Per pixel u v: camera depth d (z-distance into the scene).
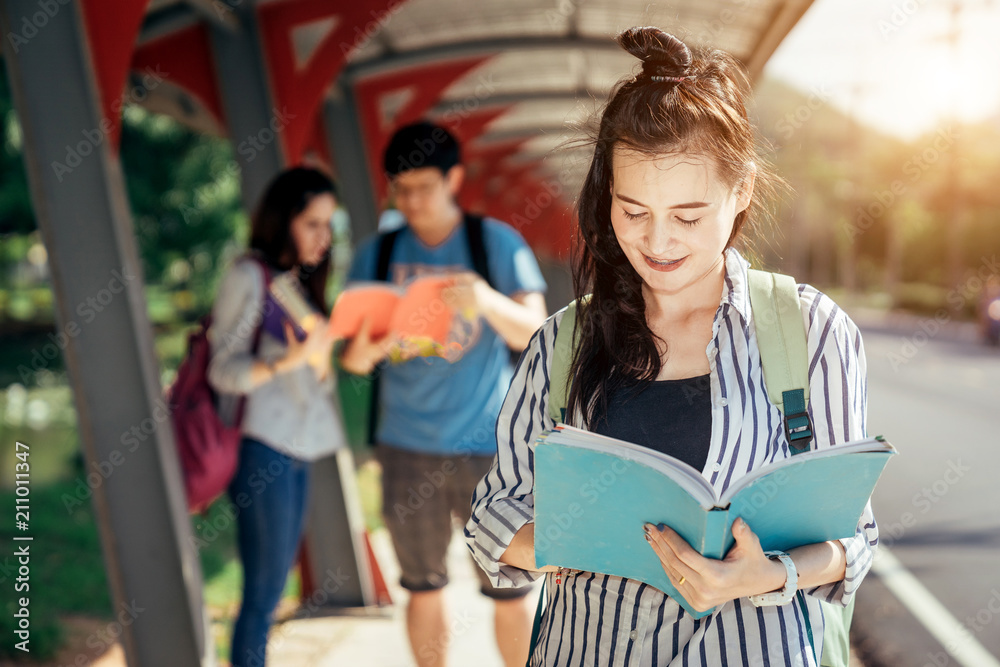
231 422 3.06
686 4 5.37
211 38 4.55
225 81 4.55
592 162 1.50
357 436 9.38
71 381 2.93
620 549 1.35
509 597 2.91
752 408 1.42
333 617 4.38
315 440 3.08
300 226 3.03
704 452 1.42
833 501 1.32
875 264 57.84
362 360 2.95
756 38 5.84
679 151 1.32
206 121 6.12
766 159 1.51
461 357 2.97
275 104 4.61
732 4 5.28
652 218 1.36
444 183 3.03
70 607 4.49
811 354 1.43
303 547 4.55
